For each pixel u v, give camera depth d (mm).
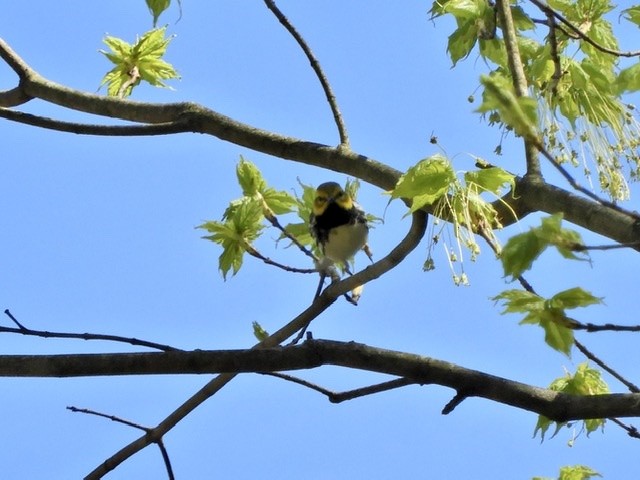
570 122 6719
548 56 6809
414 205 6027
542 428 6906
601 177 6652
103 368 5801
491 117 6645
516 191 6359
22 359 5820
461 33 7102
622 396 5777
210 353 5871
